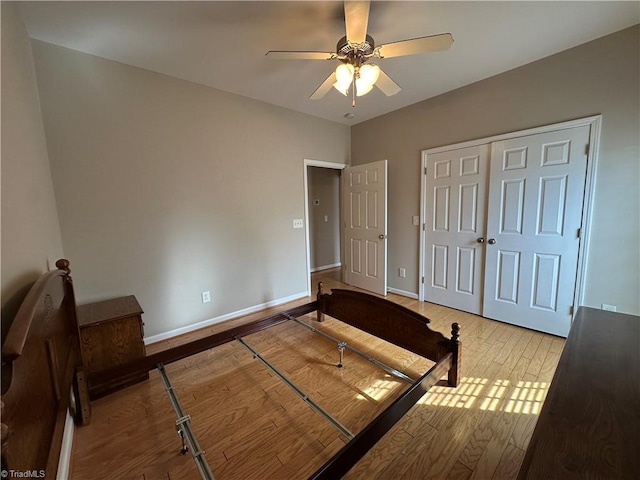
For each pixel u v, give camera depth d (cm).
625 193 212
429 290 350
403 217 367
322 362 223
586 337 109
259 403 178
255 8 169
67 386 133
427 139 330
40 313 94
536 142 249
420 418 163
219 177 291
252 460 138
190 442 129
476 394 182
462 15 181
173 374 210
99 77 219
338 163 409
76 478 130
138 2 160
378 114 372
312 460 138
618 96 208
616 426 66
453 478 127
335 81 206
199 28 187
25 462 73
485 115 279
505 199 273
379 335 227
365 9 139
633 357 95
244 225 315
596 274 229
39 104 189
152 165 249
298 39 202
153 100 246
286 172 349
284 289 361
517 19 186
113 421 164
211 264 293
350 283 437
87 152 217
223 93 288
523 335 258
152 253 255
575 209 234
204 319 292
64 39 194
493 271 289
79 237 218
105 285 232
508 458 137
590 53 216
